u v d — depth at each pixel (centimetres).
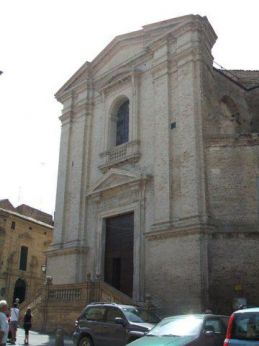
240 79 2923
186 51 2234
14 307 1803
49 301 2178
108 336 1266
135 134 2381
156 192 2150
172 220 2033
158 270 1997
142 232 2172
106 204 2470
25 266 4059
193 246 1873
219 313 1769
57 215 2761
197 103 2117
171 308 1878
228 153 2014
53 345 1625
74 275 2464
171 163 2134
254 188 1945
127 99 2617
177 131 2164
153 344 906
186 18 2270
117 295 1905
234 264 1834
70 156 2842
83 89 2903
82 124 2819
